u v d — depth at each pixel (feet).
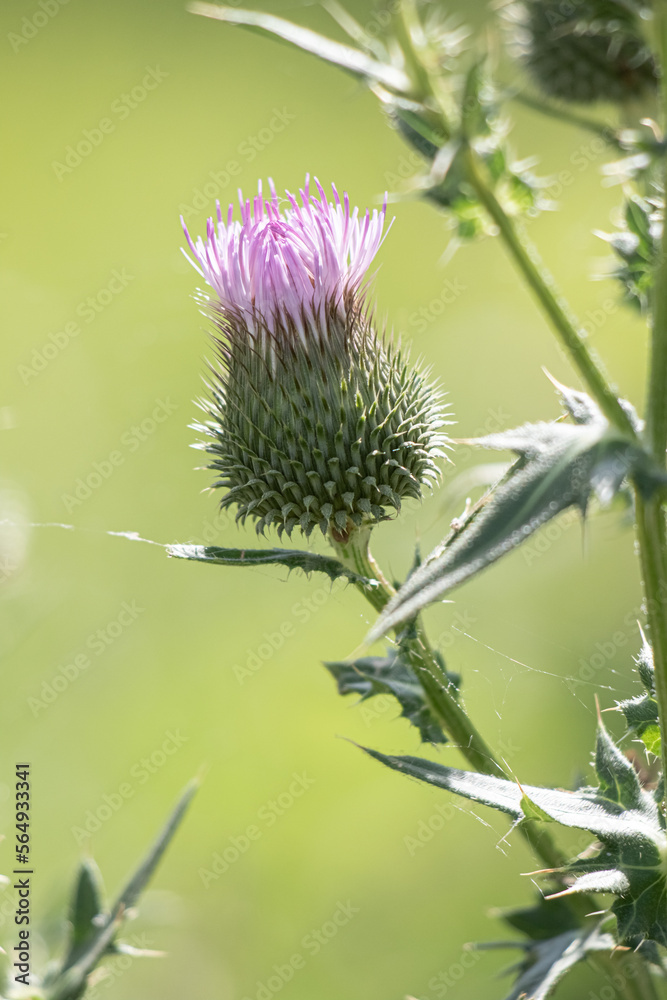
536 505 8.77
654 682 11.17
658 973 11.58
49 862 26.81
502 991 23.91
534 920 13.41
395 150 45.65
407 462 14.06
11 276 39.29
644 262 12.76
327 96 48.39
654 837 10.67
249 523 30.63
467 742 13.34
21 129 46.21
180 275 39.40
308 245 13.98
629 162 12.84
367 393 13.88
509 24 20.92
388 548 30.91
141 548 33.42
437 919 25.82
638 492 9.88
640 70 18.61
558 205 14.65
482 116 13.97
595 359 12.44
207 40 50.55
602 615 29.81
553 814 10.53
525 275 13.43
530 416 36.58
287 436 13.71
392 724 30.14
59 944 17.47
